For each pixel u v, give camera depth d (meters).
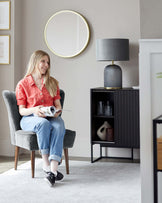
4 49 4.46
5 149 4.52
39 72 3.47
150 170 2.26
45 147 3.21
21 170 3.64
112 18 4.28
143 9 2.48
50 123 3.25
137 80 4.22
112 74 4.02
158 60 2.23
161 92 2.23
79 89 4.43
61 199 2.72
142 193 2.27
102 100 4.34
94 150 4.39
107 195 2.81
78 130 4.46
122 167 3.80
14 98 3.54
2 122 4.52
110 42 3.94
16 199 2.73
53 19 4.46
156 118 2.06
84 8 4.36
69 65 4.46
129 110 3.88
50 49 4.48
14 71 4.46
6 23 4.45
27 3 4.56
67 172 3.51
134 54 4.22
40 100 3.43
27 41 4.58
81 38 4.37
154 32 2.48
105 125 4.14
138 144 3.87
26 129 3.36
